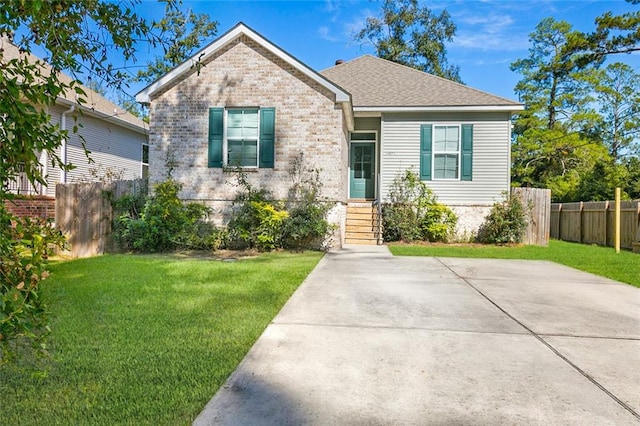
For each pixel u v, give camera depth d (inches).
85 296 197.9
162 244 396.8
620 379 113.6
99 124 644.1
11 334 64.4
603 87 1104.8
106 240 395.2
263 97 429.4
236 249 416.8
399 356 128.3
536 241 496.7
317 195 423.5
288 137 428.5
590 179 800.9
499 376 114.3
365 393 102.8
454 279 260.1
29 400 96.7
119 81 107.8
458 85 582.2
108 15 96.7
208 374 112.2
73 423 87.0
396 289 227.6
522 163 1067.3
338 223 422.3
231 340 139.4
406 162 534.9
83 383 105.7
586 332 154.9
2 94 65.7
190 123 433.1
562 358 128.6
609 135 1149.1
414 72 637.3
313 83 426.0
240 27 420.2
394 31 1071.6
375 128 575.5
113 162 684.7
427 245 478.6
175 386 104.9
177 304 185.9
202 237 409.7
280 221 400.5
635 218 444.5
